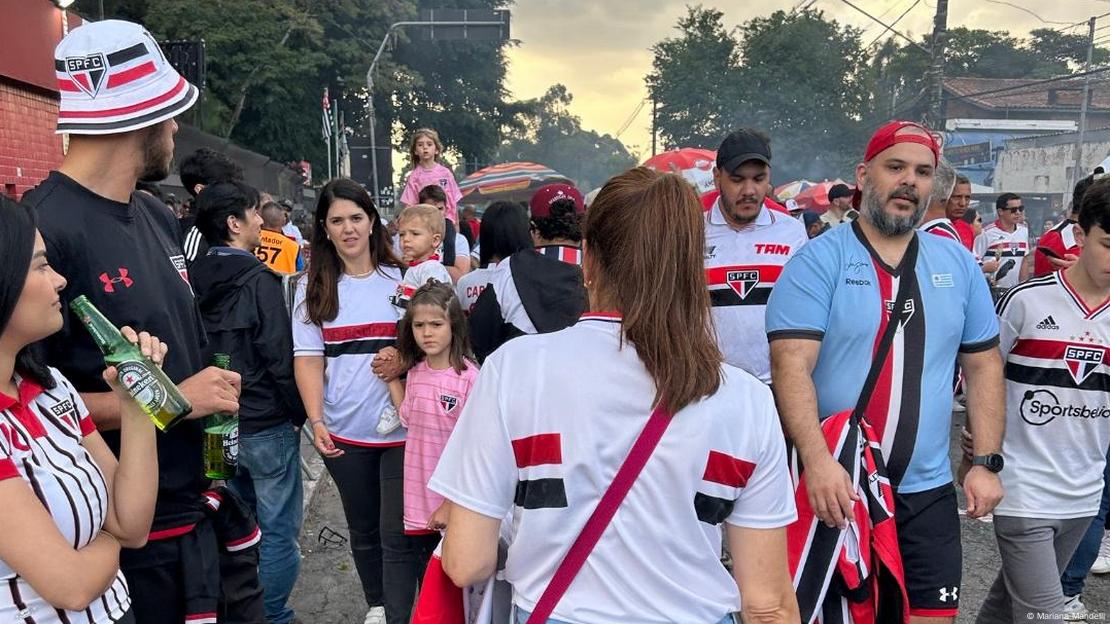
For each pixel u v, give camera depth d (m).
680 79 42.94
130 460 1.84
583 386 1.50
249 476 3.51
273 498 3.50
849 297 2.56
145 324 2.20
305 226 13.53
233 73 26.97
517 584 1.59
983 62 58.97
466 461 1.56
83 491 1.69
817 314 2.55
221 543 2.59
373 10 33.44
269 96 27.95
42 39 8.03
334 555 4.68
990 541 4.80
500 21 19.39
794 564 2.42
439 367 3.37
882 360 2.55
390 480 3.47
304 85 30.23
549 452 1.50
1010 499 3.03
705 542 1.53
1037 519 2.97
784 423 2.53
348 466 3.54
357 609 4.05
